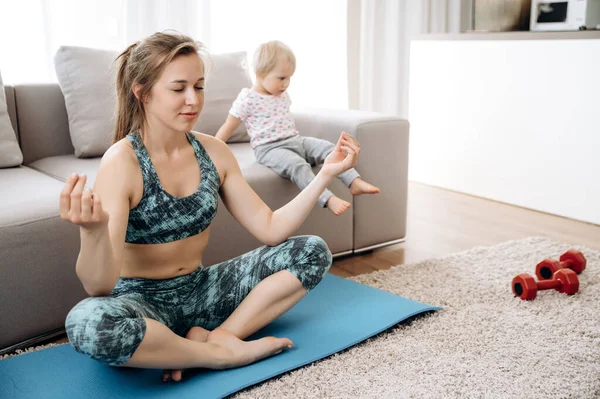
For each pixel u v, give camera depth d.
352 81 3.85
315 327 1.76
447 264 2.33
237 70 2.73
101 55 2.45
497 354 1.64
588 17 3.13
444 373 1.54
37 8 2.74
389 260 2.47
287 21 3.52
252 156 2.45
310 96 3.72
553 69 3.00
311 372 1.54
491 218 3.05
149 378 1.49
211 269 1.68
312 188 1.63
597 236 2.75
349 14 3.72
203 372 1.52
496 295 2.04
